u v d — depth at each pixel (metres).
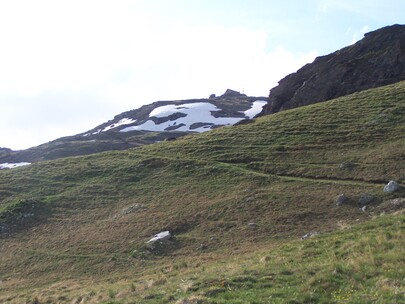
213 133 91.38
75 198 68.31
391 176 53.03
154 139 175.00
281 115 93.44
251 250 40.22
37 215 63.94
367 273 19.31
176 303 19.28
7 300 37.16
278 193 55.22
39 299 32.97
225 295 19.59
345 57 129.88
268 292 19.27
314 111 89.62
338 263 21.11
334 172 58.66
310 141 73.25
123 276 40.28
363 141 68.00
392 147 61.78
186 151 82.06
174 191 64.00
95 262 46.62
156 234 50.78
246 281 21.36
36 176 81.56
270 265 24.56
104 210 62.47
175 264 39.84
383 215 34.59
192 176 68.69
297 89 130.50
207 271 28.70
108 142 170.62
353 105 87.19
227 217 51.75
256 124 90.56
